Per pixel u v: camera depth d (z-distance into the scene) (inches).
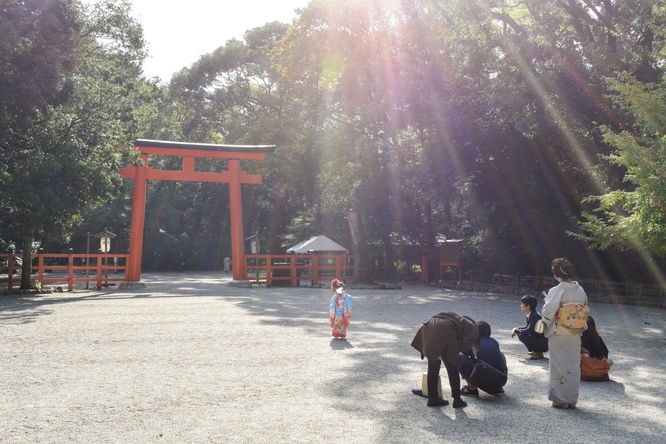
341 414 245.4
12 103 854.5
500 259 1142.3
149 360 366.3
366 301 833.5
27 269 1002.7
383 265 1611.7
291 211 1998.0
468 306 752.3
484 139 932.6
